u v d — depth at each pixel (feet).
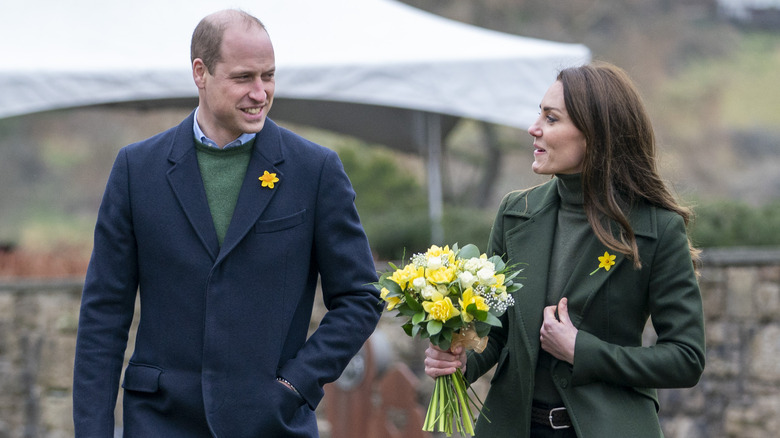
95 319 37.96
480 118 98.07
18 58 96.17
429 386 85.56
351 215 39.06
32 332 107.86
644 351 36.35
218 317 36.91
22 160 339.98
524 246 39.17
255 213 37.58
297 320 38.60
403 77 96.63
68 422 105.19
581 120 37.17
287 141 39.11
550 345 36.94
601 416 36.37
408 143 132.46
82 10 102.58
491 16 229.86
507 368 38.81
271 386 37.04
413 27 102.94
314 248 39.29
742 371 78.23
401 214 112.98
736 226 91.45
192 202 37.70
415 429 73.10
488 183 215.31
